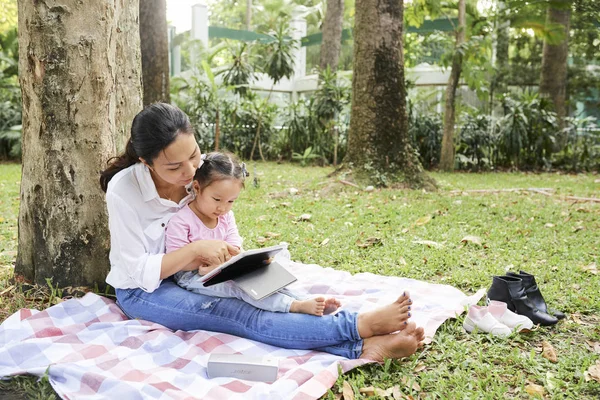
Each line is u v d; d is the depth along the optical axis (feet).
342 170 26.61
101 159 10.67
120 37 12.43
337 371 7.69
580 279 12.32
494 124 42.86
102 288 10.83
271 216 19.27
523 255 14.39
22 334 8.66
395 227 17.53
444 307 10.32
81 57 10.23
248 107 46.62
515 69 51.21
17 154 41.50
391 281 11.96
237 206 21.21
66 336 8.50
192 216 9.09
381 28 25.57
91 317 9.36
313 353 8.39
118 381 7.22
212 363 7.70
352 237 16.06
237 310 8.71
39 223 10.67
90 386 7.28
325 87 43.73
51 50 10.09
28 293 10.61
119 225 8.61
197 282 8.79
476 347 8.93
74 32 10.14
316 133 44.19
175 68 60.29
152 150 7.92
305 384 7.28
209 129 45.50
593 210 20.94
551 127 41.96
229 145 46.19
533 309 9.94
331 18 51.39
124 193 8.66
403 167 26.30
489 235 16.49
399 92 26.22
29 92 10.39
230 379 7.61
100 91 10.50
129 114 12.90
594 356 8.57
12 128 40.65
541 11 44.75
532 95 42.60
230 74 46.16
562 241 15.83
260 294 8.21
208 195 8.71
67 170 10.48
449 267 13.37
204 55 51.21
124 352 8.20
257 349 8.40
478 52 39.14
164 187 9.06
